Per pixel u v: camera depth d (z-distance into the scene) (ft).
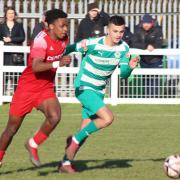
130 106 112.98
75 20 129.29
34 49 53.36
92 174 57.67
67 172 57.88
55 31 53.62
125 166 61.77
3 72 112.06
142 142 77.61
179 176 53.57
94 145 75.10
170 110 110.52
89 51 57.67
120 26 56.85
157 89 113.19
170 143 76.95
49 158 66.13
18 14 127.03
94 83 58.03
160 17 130.41
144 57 112.57
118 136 82.38
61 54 54.44
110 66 57.93
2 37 113.91
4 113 104.47
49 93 54.60
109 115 56.29
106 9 130.31
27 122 95.61
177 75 112.98
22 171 58.90
